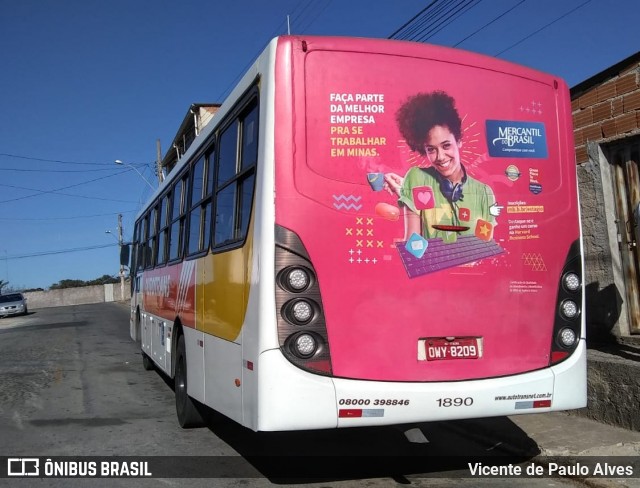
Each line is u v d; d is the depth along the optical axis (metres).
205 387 5.51
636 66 7.07
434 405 4.05
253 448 6.00
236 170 4.78
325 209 4.04
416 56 4.34
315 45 4.18
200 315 5.81
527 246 4.46
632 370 5.88
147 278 10.50
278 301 3.91
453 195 4.29
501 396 4.21
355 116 4.16
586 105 7.75
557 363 4.47
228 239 4.91
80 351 15.30
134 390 9.51
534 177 4.57
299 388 3.86
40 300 61.22
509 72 4.59
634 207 7.27
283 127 4.05
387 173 4.16
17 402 8.55
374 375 4.01
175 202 7.71
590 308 7.70
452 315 4.20
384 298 4.07
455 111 4.37
